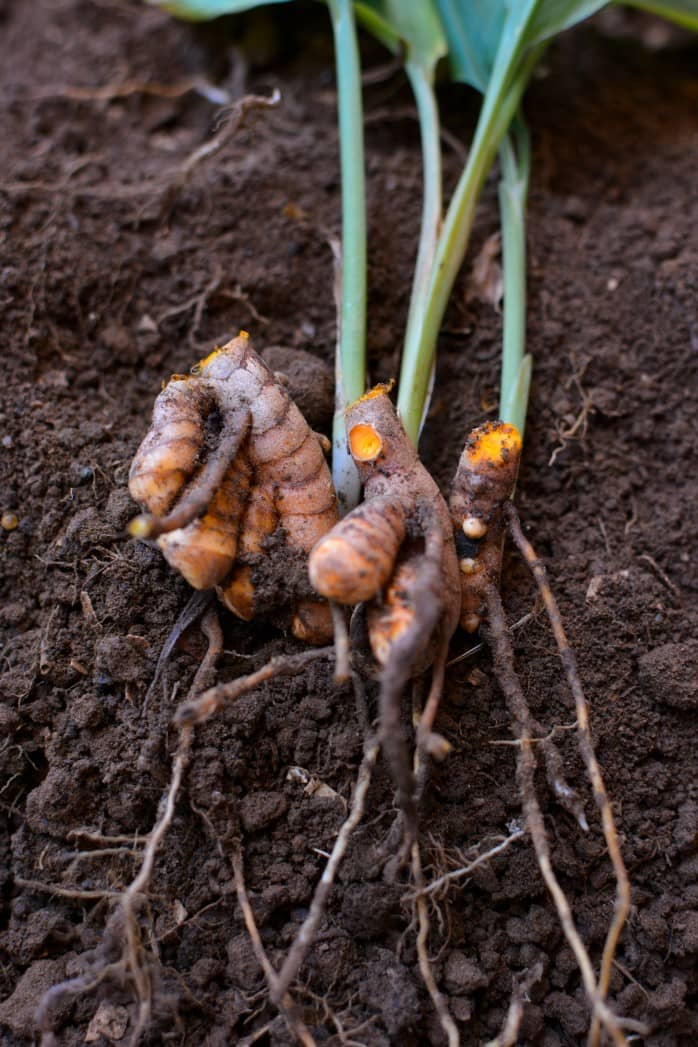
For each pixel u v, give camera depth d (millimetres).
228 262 534
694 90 627
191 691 434
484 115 503
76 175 561
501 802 439
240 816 435
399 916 426
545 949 433
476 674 448
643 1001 430
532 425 510
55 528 475
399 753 391
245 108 511
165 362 524
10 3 668
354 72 502
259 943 415
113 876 435
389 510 414
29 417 493
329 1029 417
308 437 437
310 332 529
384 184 559
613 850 408
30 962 432
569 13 524
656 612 475
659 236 548
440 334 530
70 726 447
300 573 431
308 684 445
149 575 457
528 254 543
